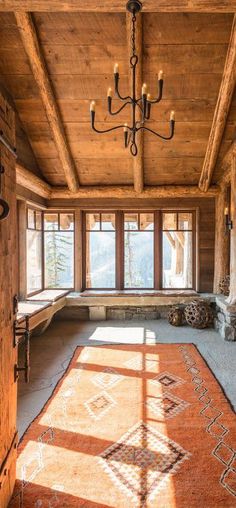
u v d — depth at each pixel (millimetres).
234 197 4926
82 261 6430
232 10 2822
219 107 4238
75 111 4516
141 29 3453
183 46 3693
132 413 2770
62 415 2742
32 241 5785
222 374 3605
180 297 5977
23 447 2301
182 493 1885
